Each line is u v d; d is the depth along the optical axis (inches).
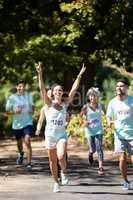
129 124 538.9
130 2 1050.1
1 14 1160.8
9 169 713.0
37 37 1119.6
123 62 1115.3
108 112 547.2
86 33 1095.6
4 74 1190.3
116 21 1058.1
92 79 1164.5
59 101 537.6
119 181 613.9
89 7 1051.9
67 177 585.9
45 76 1217.4
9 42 1135.6
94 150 703.7
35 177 649.0
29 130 718.5
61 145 535.8
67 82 1176.8
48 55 1115.3
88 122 682.8
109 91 1560.0
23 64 1144.2
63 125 539.2
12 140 1158.3
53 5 1164.5
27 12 1176.2
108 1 1055.6
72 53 1126.4
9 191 560.4
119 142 541.6
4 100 1437.0
